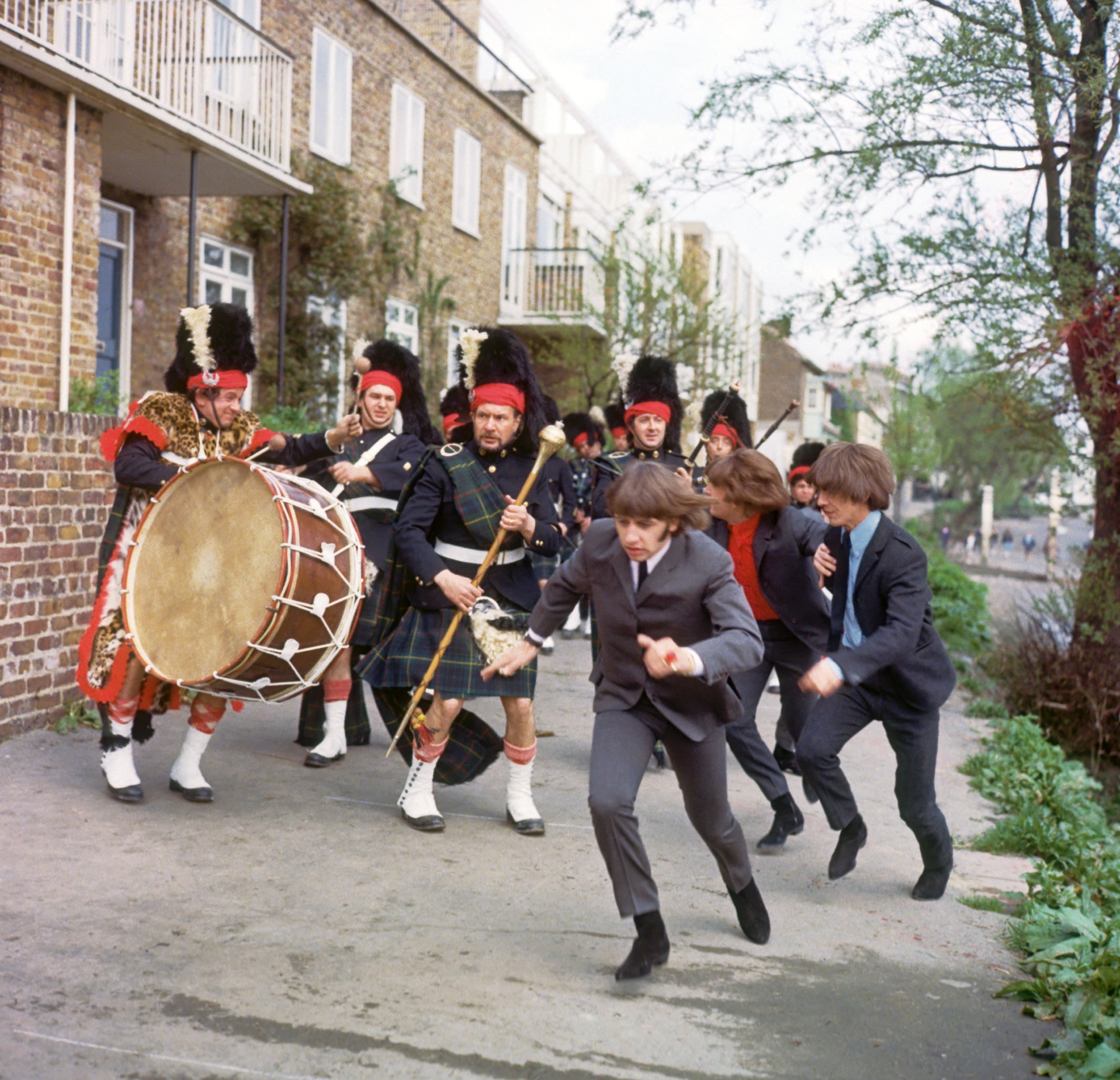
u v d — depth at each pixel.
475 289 21.56
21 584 6.01
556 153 29.72
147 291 13.26
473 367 5.00
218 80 12.77
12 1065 2.89
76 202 10.21
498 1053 3.15
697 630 3.65
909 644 4.36
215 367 5.04
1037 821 6.06
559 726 7.61
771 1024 3.47
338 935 3.86
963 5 9.30
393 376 6.10
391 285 18.30
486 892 4.36
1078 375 9.83
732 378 21.45
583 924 4.12
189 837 4.72
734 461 5.18
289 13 15.12
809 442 8.46
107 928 3.77
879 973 3.94
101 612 4.92
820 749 4.66
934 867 4.78
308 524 4.55
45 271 9.93
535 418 5.05
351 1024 3.24
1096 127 9.51
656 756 6.77
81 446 6.42
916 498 76.00
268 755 6.19
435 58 19.39
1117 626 10.25
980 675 12.98
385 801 5.49
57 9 9.88
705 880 4.79
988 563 43.88
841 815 4.73
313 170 15.48
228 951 3.66
